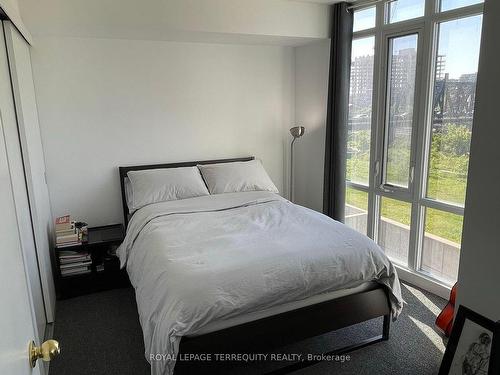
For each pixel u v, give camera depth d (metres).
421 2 3.11
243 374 2.29
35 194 2.64
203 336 1.94
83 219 3.76
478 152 1.98
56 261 3.33
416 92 3.21
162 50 3.81
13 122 2.37
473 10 2.71
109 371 2.33
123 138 3.80
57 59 3.44
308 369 2.32
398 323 2.79
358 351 2.48
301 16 3.75
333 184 3.95
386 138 3.59
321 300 2.30
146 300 2.21
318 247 2.40
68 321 2.90
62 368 2.36
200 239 2.62
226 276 2.07
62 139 3.56
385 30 3.43
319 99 4.17
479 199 2.01
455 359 2.05
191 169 3.86
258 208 3.36
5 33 2.36
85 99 3.59
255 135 4.43
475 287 2.08
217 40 3.87
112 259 3.39
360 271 2.36
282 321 2.13
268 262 2.20
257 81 4.32
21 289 1.01
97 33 3.36
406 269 3.48
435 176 3.18
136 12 3.17
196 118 4.09
